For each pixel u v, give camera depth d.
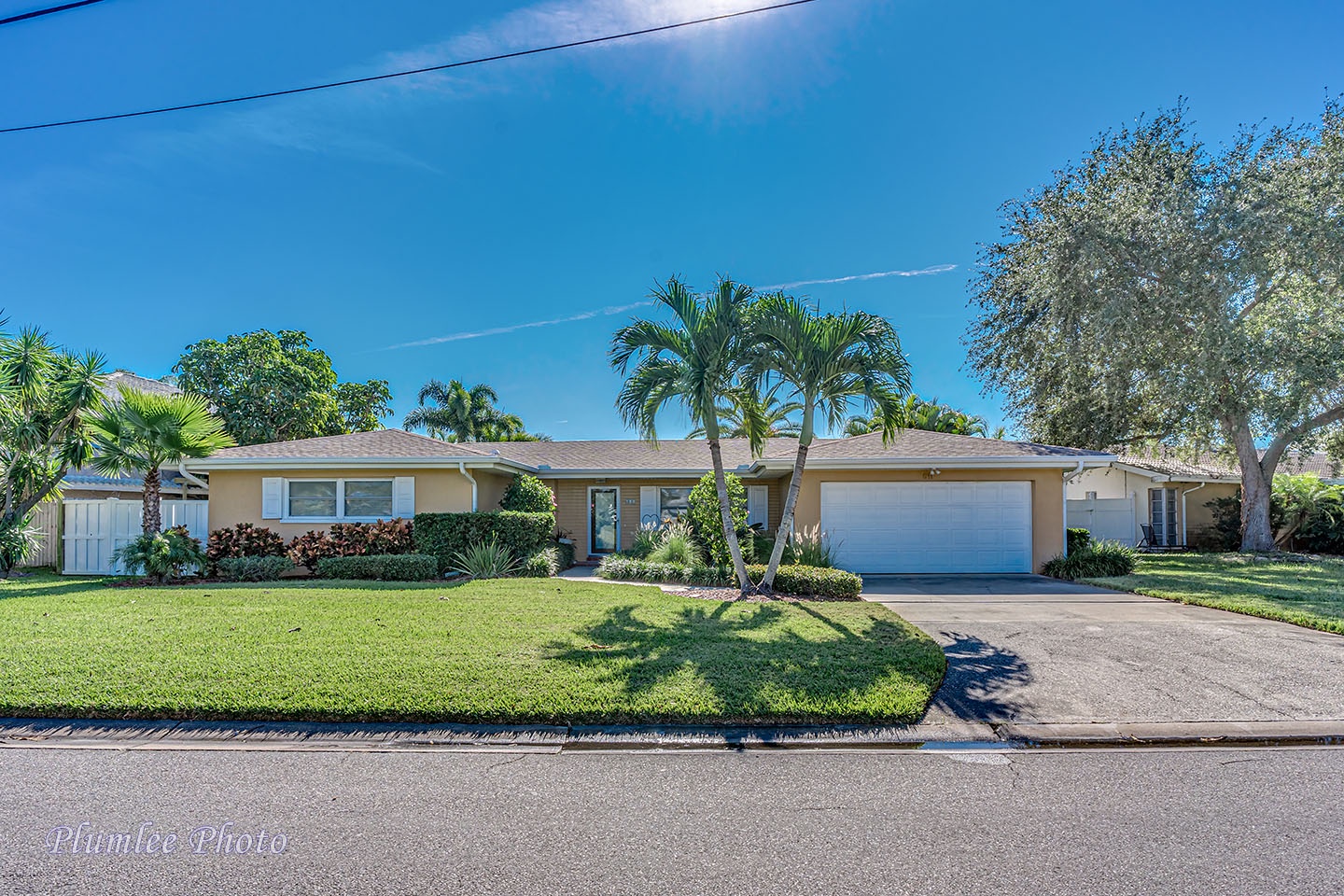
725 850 3.17
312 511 14.41
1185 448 19.30
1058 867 3.02
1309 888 2.86
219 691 5.16
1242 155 16.19
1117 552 13.61
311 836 3.29
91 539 13.77
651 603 9.30
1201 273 15.61
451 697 5.09
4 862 3.04
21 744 4.50
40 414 13.84
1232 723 4.87
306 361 24.02
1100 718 4.97
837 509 14.38
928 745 4.56
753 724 4.85
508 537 13.25
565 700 5.05
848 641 6.95
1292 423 15.78
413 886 2.87
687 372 9.68
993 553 14.23
